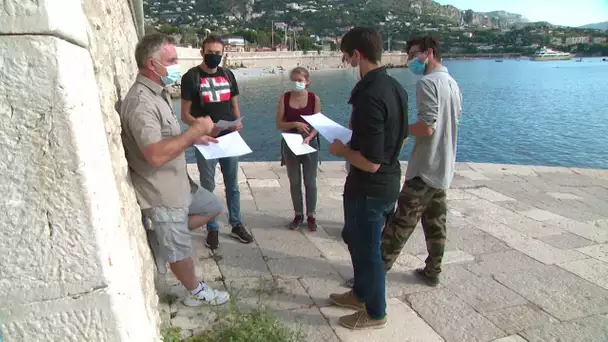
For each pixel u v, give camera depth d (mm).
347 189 2896
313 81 68000
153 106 2637
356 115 2648
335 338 2977
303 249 4426
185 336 2912
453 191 6512
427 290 3660
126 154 2693
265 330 2768
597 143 22812
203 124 2676
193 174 7309
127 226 2121
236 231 4566
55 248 1395
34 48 1289
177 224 2844
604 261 4195
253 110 35000
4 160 1324
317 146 4660
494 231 4957
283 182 6852
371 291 2951
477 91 49656
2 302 1386
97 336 1471
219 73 4188
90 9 2268
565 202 6066
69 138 1358
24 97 1305
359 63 2785
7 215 1349
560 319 3230
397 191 2820
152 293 2648
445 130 3252
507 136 25047
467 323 3174
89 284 1433
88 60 1604
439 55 3447
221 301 3307
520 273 3957
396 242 3527
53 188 1366
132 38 6215
